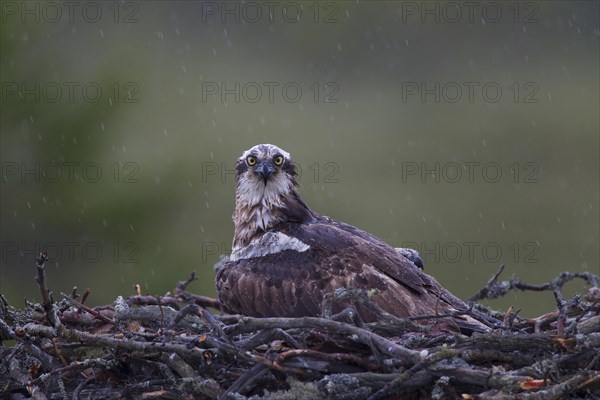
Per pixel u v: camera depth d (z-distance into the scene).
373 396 7.36
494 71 25.88
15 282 18.80
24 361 8.55
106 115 18.94
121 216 18.58
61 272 18.73
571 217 22.03
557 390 7.11
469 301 9.98
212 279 18.39
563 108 24.80
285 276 9.64
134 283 18.33
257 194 10.77
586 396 7.48
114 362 8.02
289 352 7.57
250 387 7.83
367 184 22.12
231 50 23.89
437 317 8.04
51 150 18.81
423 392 7.58
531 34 26.39
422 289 9.37
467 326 8.75
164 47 22.84
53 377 7.96
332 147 22.52
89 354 8.35
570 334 7.73
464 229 21.62
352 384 7.43
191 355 7.66
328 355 7.63
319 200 21.42
